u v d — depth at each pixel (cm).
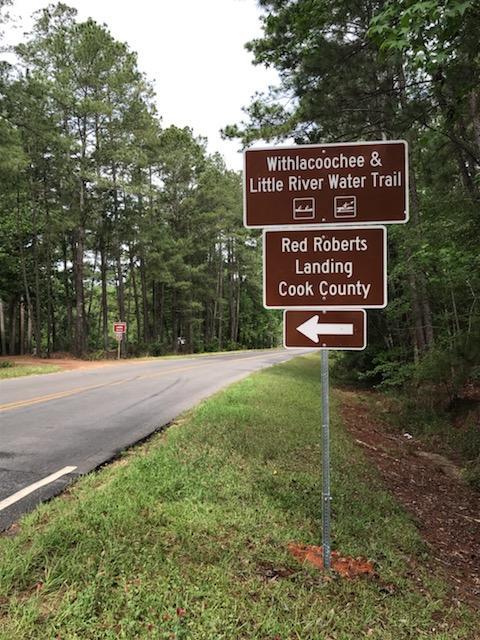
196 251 4403
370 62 981
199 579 315
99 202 3150
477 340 1004
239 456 600
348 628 292
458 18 419
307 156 373
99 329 4553
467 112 826
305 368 2309
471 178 1095
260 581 326
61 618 266
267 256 375
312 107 1067
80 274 3212
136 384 1441
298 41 1019
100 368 2130
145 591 294
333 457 660
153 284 4375
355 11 911
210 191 4147
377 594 338
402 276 1359
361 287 365
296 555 372
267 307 374
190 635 262
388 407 1284
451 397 1141
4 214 3036
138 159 3048
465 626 323
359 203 366
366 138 1363
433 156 1089
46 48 2758
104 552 331
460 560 453
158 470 519
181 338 4594
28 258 3438
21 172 2464
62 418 865
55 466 571
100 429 779
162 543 354
